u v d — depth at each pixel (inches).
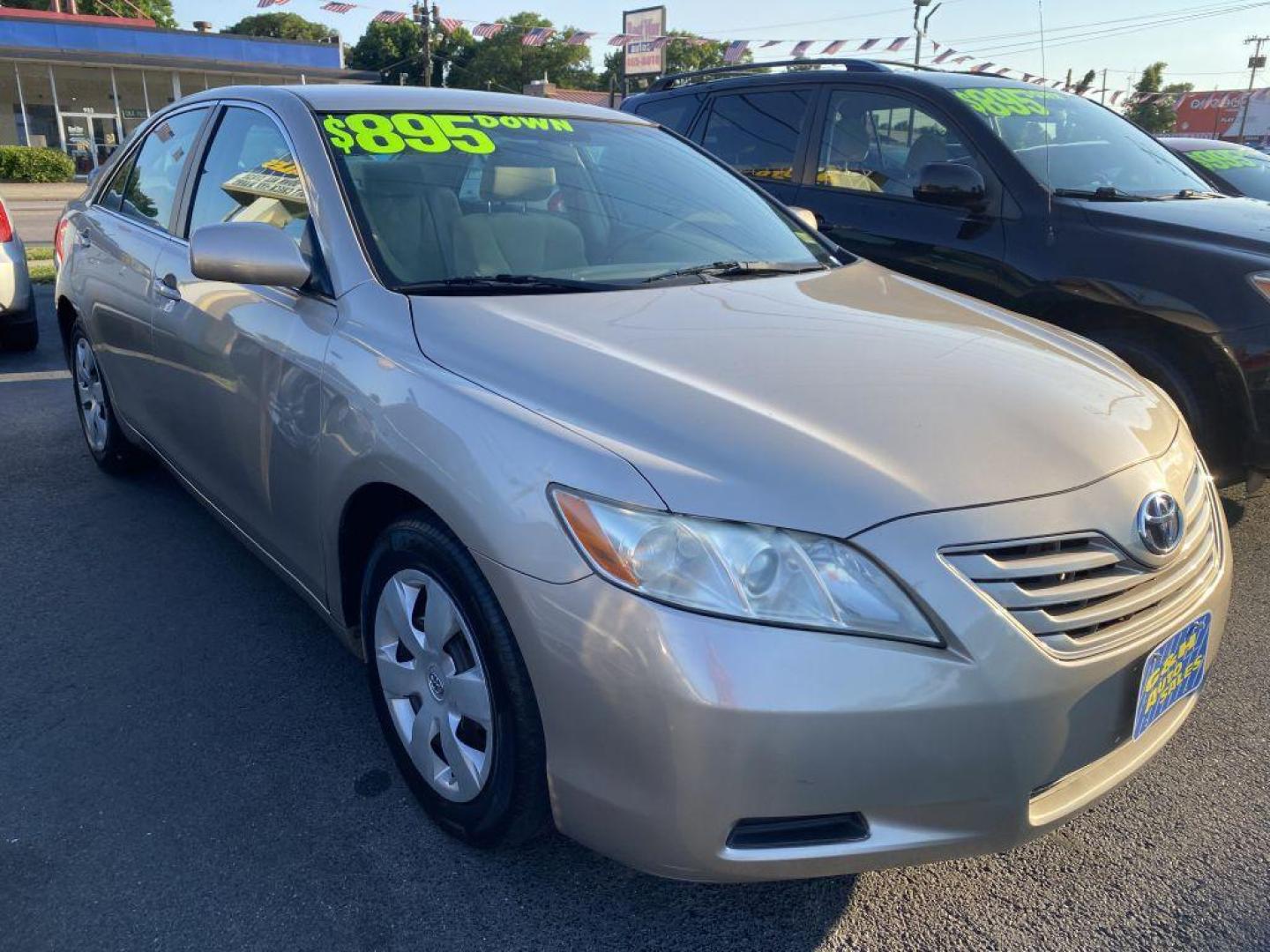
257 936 79.3
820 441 73.3
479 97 133.6
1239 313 141.1
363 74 1407.5
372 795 96.7
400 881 85.7
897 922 83.3
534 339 87.5
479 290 99.7
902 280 125.9
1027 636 69.2
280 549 113.1
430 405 83.1
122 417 164.1
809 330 95.5
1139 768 81.1
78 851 88.0
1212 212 165.3
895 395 81.3
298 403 100.2
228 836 90.5
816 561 67.5
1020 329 108.0
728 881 70.3
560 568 71.1
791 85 216.4
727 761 66.3
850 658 66.2
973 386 84.8
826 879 88.0
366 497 93.2
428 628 86.1
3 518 161.5
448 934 80.4
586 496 71.0
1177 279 147.3
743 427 74.0
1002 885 87.8
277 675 117.6
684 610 67.1
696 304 101.0
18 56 1187.3
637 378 80.6
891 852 69.4
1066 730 71.5
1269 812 97.7
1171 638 78.7
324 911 82.2
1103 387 92.6
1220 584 86.5
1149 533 76.7
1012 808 70.6
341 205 105.5
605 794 71.2
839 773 66.7
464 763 84.4
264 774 99.4
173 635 126.1
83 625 127.9
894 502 69.2
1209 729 112.0
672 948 79.9
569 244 114.0
